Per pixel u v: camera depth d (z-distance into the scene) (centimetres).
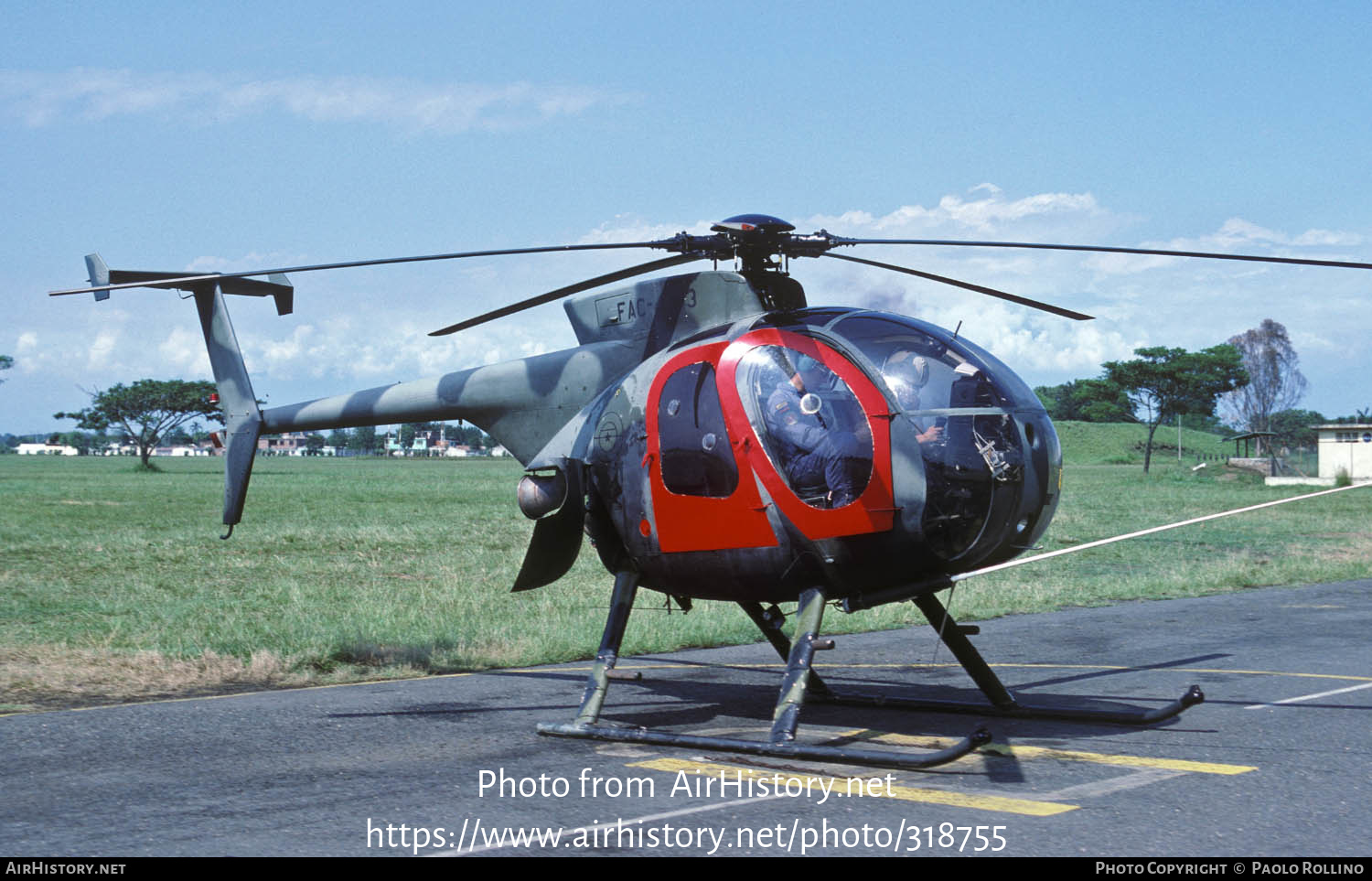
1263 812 512
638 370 747
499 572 1833
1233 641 1127
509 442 844
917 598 734
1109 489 5112
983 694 838
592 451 762
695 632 1171
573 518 769
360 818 518
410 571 1856
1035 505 654
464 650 1049
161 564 1891
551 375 822
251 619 1252
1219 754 635
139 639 1093
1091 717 729
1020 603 1452
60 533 2481
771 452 659
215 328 1026
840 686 892
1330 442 5288
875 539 638
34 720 750
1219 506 3731
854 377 651
